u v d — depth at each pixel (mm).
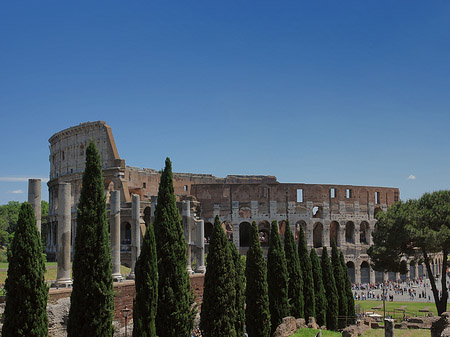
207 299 40375
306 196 129500
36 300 29078
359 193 136750
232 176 163375
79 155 128375
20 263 28984
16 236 29344
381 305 92875
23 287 28781
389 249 77375
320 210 132500
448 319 47531
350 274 132750
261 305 45594
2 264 76250
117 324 45844
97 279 31969
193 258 96125
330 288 62812
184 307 37594
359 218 135625
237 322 43219
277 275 50500
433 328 48594
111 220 51281
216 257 40562
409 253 79625
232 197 127938
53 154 141500
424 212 75750
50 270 63969
